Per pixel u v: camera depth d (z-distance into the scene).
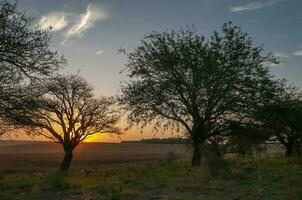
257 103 34.38
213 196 17.03
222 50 34.75
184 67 34.06
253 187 18.95
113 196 17.03
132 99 35.59
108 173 32.09
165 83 34.28
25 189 21.47
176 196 17.20
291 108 36.19
